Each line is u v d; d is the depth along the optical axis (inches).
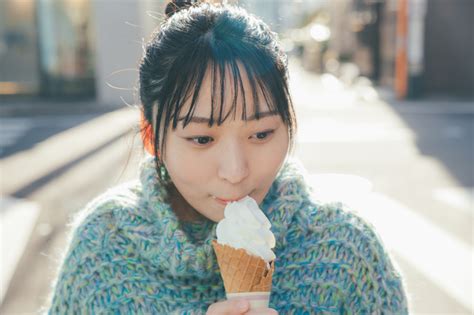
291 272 46.2
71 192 263.6
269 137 40.7
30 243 195.0
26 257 182.4
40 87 623.8
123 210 48.2
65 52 619.5
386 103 611.5
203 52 38.5
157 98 41.2
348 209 48.8
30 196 259.3
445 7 683.4
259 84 38.7
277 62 39.9
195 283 46.5
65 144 392.8
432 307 146.9
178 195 47.2
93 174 297.1
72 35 617.0
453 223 211.3
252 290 39.1
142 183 48.2
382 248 48.0
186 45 39.3
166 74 40.0
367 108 568.1
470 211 225.0
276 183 47.8
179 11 45.7
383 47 840.3
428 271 169.2
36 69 620.4
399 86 648.4
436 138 395.2
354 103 613.0
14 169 319.9
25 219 222.8
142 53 46.0
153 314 45.5
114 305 46.1
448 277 164.9
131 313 45.8
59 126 480.7
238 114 38.7
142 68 43.0
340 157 332.5
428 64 696.4
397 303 46.9
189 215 47.2
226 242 38.9
